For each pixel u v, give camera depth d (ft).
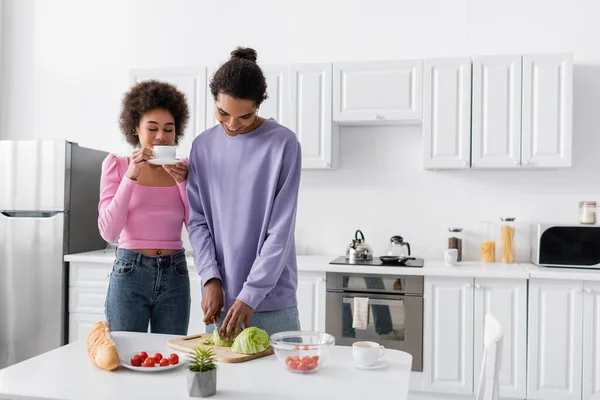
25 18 14.12
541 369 10.08
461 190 12.17
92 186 12.76
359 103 11.37
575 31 11.76
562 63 10.69
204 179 5.91
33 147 11.80
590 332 9.91
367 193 12.54
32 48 14.10
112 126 13.73
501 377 10.19
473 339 10.27
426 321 10.41
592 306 9.91
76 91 13.91
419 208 12.34
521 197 11.93
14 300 11.88
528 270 10.25
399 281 10.48
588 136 11.67
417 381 10.44
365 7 12.59
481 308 10.24
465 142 11.00
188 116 7.32
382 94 11.28
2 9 14.23
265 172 5.65
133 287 6.66
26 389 4.15
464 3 12.18
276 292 5.72
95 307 11.68
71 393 4.07
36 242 11.80
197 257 5.83
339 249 12.65
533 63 10.79
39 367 4.72
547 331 10.04
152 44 13.55
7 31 14.24
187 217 6.99
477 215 12.10
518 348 10.14
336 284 10.73
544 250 10.64
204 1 13.29
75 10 13.93
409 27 12.41
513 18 12.00
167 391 4.14
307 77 11.55
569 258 10.54
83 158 12.40
